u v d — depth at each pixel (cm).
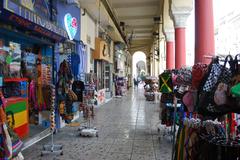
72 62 720
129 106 1152
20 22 442
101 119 805
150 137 580
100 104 1208
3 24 439
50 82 624
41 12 557
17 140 316
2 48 459
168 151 478
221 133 265
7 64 471
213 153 234
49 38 600
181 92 398
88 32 986
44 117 593
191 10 824
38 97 575
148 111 991
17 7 422
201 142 257
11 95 489
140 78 3675
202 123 275
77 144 517
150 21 1866
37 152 462
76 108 757
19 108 472
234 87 214
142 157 443
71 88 613
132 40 2892
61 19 677
